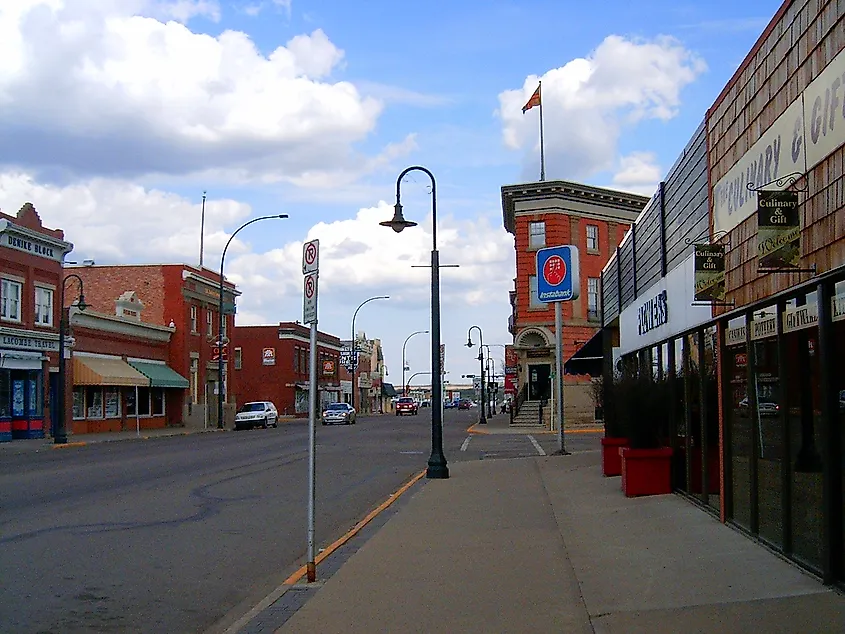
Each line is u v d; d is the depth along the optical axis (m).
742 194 10.40
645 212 16.98
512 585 8.48
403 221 19.72
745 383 10.33
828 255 7.68
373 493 17.30
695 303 11.65
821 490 7.78
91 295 58.56
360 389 124.12
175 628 7.49
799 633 6.29
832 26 7.60
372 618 7.40
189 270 59.06
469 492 16.38
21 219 39.66
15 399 39.28
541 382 52.19
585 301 51.50
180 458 26.77
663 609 7.28
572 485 16.83
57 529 12.38
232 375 67.44
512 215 54.66
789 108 8.72
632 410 14.87
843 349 7.43
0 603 8.18
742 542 9.83
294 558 10.48
